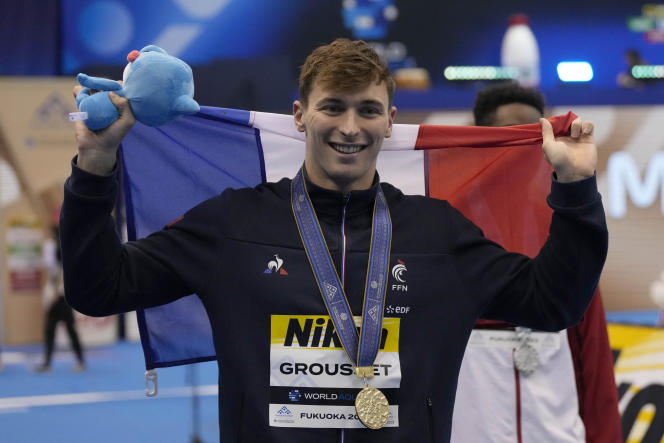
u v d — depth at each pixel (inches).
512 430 163.5
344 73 109.4
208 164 146.2
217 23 752.3
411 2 773.9
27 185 684.1
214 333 113.7
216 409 447.2
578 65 799.1
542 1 791.7
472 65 788.0
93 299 109.6
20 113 677.9
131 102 105.4
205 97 666.8
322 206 118.6
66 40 729.6
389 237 117.9
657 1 805.9
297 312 111.4
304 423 108.7
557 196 111.7
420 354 112.4
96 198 105.8
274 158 148.9
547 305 115.3
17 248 689.6
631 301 784.9
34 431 396.2
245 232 115.7
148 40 742.5
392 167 153.9
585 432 164.6
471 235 120.3
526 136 147.4
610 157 767.7
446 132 148.5
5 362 614.5
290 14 761.6
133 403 462.6
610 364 163.0
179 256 114.7
